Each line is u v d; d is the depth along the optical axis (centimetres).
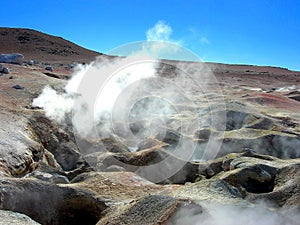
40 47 6200
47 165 1302
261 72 6181
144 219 698
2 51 5697
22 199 830
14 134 1318
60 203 867
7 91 1981
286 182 1004
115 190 941
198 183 957
